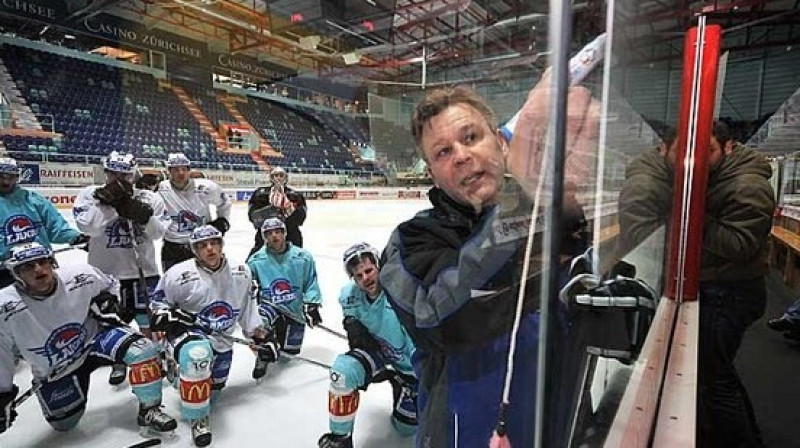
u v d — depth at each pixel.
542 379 0.44
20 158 12.66
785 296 3.44
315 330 3.42
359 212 11.79
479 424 0.68
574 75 0.44
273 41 17.52
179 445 1.92
